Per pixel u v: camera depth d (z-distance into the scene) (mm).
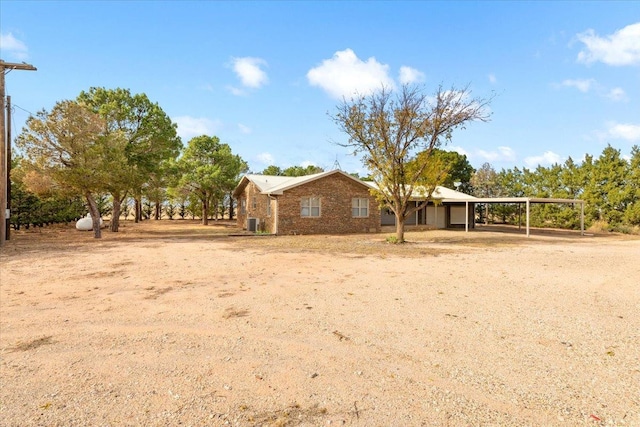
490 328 5250
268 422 2951
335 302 6680
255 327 5324
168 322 5562
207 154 35938
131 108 24500
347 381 3678
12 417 3021
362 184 25875
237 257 12703
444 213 32781
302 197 24172
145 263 11312
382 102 17594
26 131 18609
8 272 9781
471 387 3537
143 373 3848
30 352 4418
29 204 25312
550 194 32656
